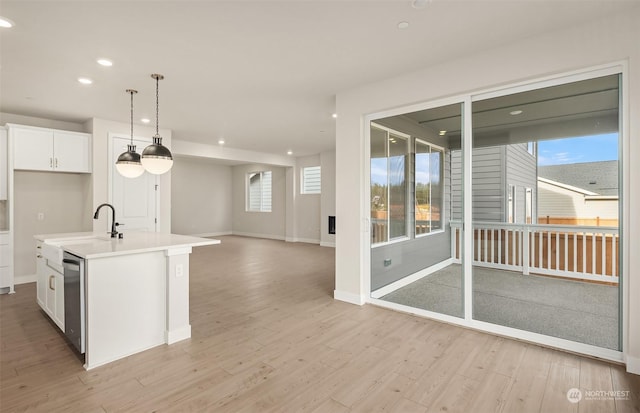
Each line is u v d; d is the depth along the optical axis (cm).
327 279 514
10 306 382
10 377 230
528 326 297
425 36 270
